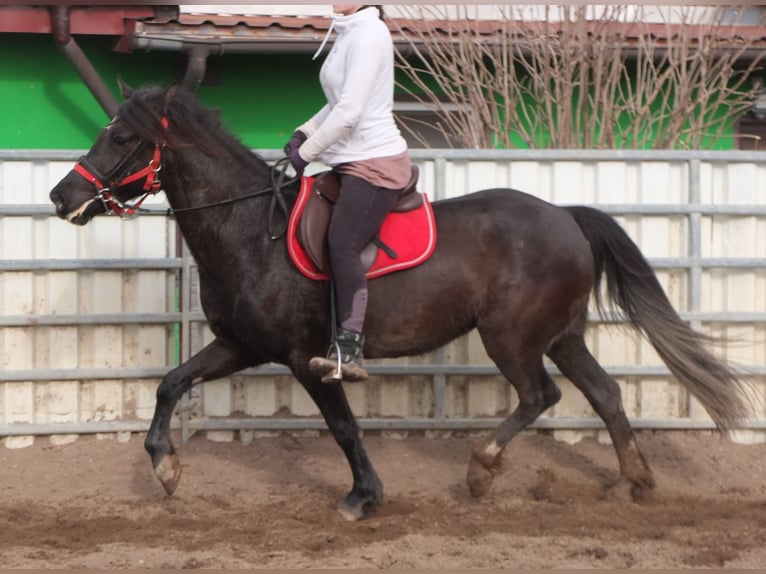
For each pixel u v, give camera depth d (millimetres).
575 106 12906
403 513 7793
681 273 9789
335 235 7062
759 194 9820
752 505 8016
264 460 9234
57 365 9516
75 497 8234
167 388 7641
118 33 12750
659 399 9867
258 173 7520
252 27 13125
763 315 9688
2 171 9320
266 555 6543
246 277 7281
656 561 6402
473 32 12703
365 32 7043
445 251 7445
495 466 7859
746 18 14352
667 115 12336
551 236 7559
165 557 6504
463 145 12883
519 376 7652
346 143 7168
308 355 7375
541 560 6426
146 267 9492
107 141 7180
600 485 8625
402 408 9727
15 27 12414
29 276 9422
